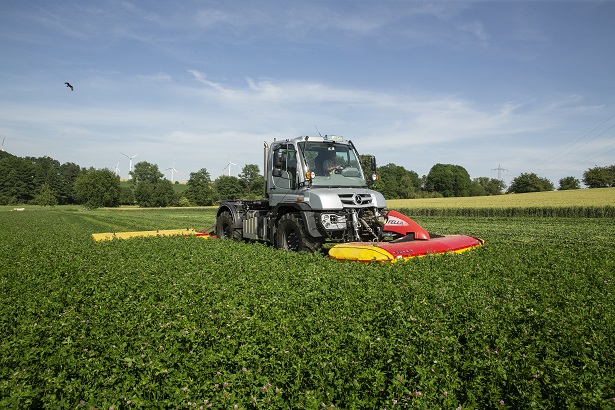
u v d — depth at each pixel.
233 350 5.23
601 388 4.27
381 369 4.78
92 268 10.81
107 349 5.35
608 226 28.42
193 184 102.88
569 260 11.12
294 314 6.61
